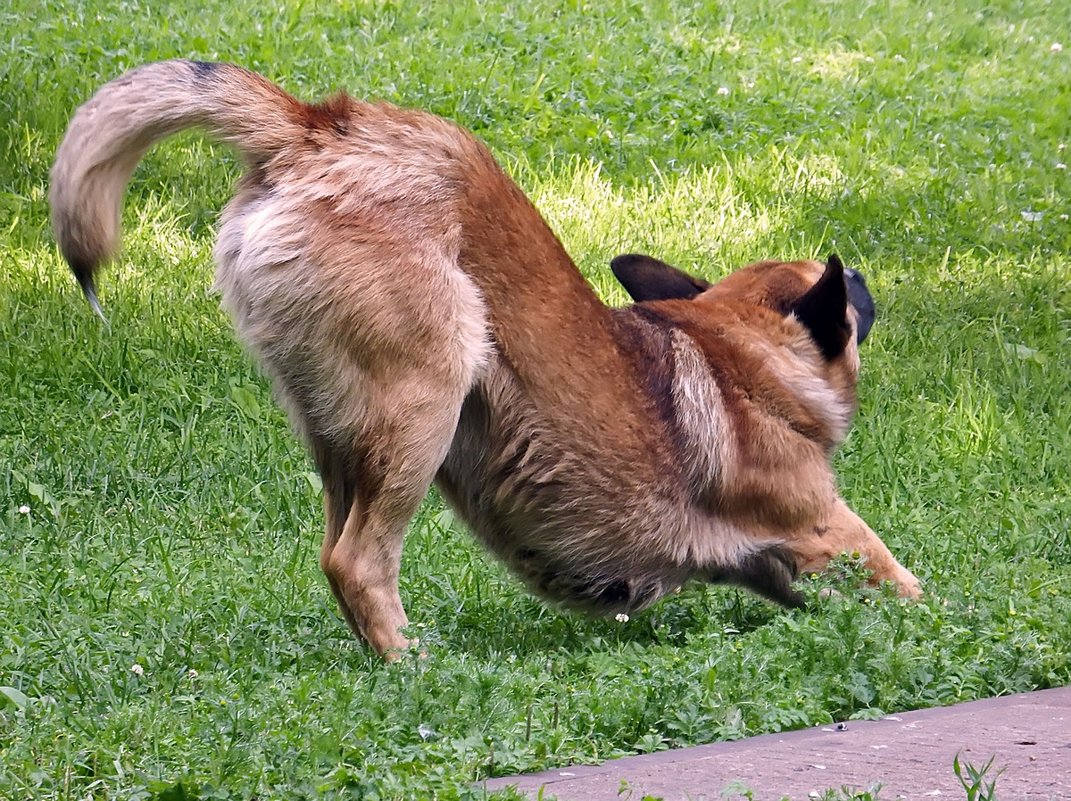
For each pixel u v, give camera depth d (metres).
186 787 8.67
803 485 14.61
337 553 12.98
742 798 8.27
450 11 41.72
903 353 24.41
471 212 12.93
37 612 13.37
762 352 14.62
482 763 9.46
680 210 30.03
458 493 13.94
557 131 33.97
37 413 20.11
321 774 9.13
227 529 17.00
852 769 8.86
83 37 36.34
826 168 33.16
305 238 12.47
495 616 14.59
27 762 9.18
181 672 11.94
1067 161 35.31
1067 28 49.69
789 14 46.16
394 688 11.05
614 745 10.26
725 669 11.39
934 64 42.94
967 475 20.11
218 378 21.64
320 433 12.98
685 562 14.38
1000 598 13.92
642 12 43.94
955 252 29.30
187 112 12.48
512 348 13.14
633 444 13.76
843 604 12.54
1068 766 8.64
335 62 36.44
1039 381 23.55
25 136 29.91
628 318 14.25
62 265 25.02
